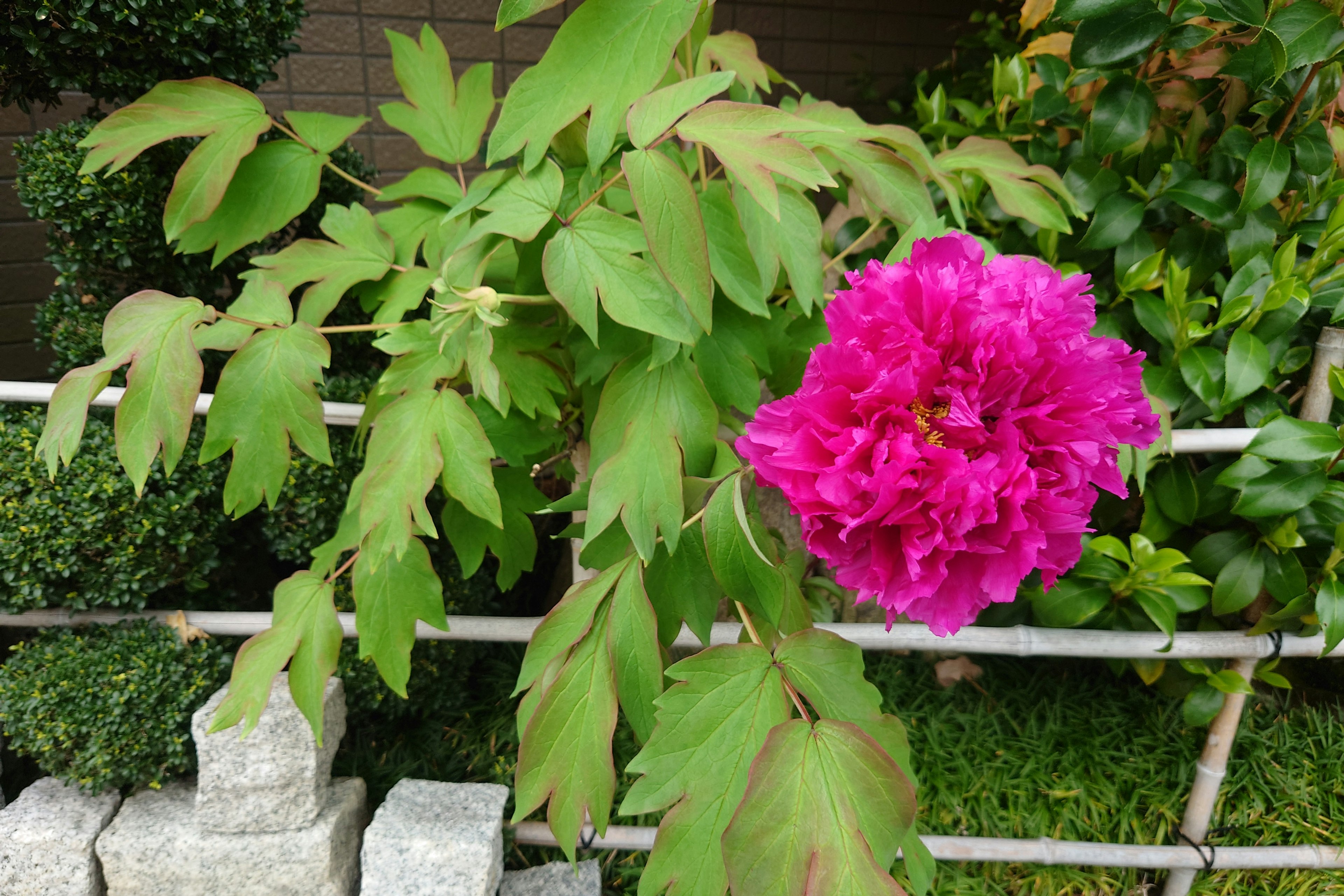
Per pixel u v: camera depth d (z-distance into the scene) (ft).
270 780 5.11
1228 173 5.60
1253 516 5.15
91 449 5.28
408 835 5.15
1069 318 3.49
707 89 3.25
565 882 5.65
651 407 3.95
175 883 5.22
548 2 3.24
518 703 6.96
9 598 5.26
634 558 3.95
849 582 3.17
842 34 12.15
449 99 5.44
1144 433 3.50
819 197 10.93
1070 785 6.37
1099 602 5.73
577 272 3.59
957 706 7.04
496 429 4.83
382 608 4.59
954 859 5.93
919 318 3.24
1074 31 5.89
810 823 3.19
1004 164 4.98
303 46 9.75
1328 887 6.16
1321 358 5.35
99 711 5.15
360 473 5.62
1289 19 4.69
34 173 5.11
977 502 2.81
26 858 5.14
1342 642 5.64
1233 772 6.52
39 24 4.83
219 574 6.50
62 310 5.55
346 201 6.51
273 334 4.07
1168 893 6.24
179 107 4.56
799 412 3.17
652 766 3.40
